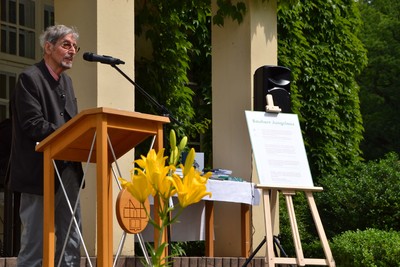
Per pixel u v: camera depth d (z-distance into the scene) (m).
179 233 10.61
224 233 11.84
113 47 9.91
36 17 13.06
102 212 5.08
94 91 9.67
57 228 6.41
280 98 10.66
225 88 12.09
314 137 16.72
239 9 11.86
